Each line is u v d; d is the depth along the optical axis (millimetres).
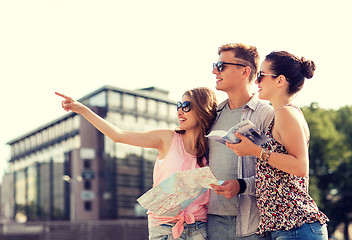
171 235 3680
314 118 43688
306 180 3188
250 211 3484
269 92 3357
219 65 3801
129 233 56625
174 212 3566
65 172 66312
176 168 3713
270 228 3156
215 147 3773
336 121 46656
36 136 74875
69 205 65188
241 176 3586
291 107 3115
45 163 71938
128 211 62375
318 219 3072
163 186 3316
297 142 2996
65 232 59469
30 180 76000
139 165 63750
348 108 46656
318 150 43281
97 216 62156
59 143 68625
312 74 3367
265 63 3367
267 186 3162
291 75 3291
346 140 45344
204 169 3207
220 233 3668
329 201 44594
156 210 3449
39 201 73062
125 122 60469
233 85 3779
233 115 3814
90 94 61125
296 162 2967
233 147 3072
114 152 62594
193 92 3848
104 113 59344
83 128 63250
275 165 3021
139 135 3725
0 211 82750
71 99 3596
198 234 3715
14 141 81000
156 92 64188
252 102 3711
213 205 3719
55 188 69062
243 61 3773
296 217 3076
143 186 63531
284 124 3041
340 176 44281
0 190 83875
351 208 44188
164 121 65125
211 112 3842
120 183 62000
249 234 3473
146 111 62781
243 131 2969
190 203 3543
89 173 62781
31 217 74875
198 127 3830
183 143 3805
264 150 3031
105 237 56438
